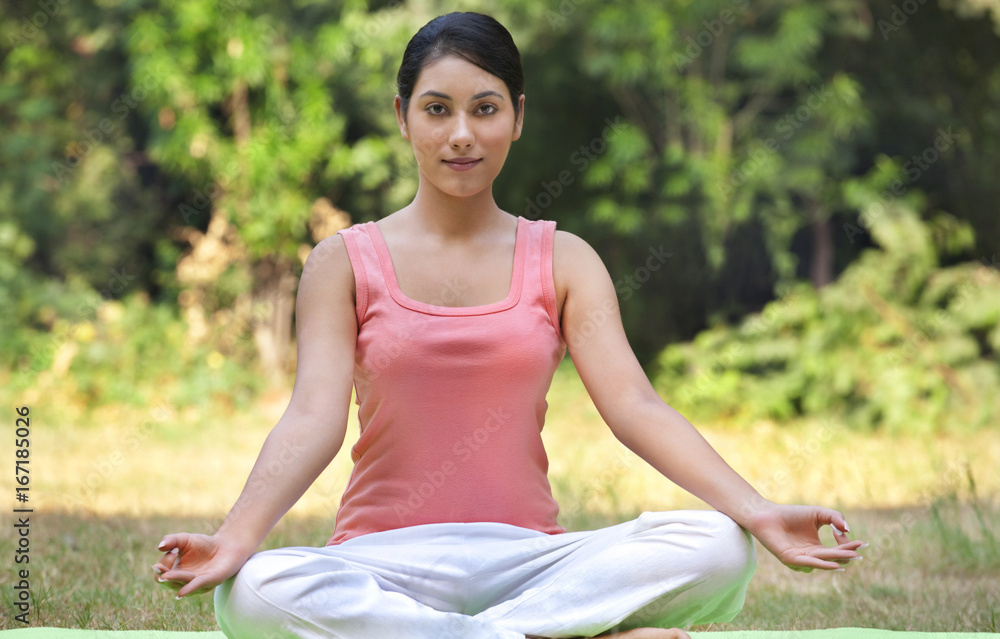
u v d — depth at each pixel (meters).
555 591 2.58
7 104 13.34
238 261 12.09
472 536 2.70
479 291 2.90
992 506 6.34
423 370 2.77
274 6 11.97
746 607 3.99
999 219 13.16
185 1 11.23
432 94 2.76
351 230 2.97
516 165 12.88
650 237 13.01
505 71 2.80
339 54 11.57
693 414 11.41
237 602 2.48
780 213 12.16
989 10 12.16
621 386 2.86
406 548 2.67
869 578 4.55
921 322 10.93
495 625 2.47
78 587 4.00
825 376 11.02
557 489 6.94
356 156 11.87
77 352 11.48
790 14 11.31
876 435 10.55
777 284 12.02
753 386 11.23
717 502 2.65
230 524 2.54
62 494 6.65
